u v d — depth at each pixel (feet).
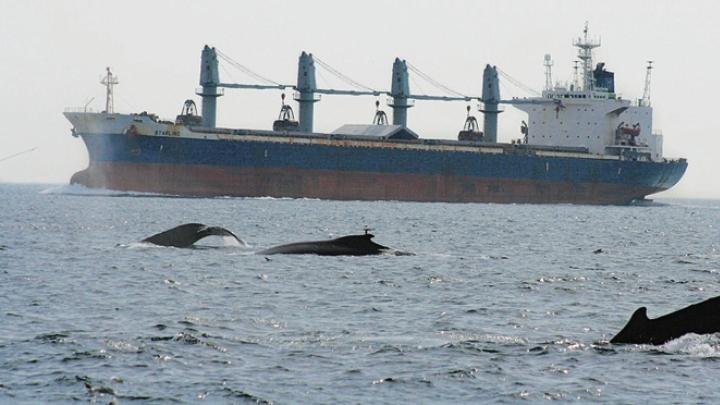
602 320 466.29
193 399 314.14
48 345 380.37
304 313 473.67
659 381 335.47
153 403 309.42
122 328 421.18
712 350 361.71
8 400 311.47
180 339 392.88
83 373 339.98
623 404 313.12
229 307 488.44
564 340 401.29
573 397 320.09
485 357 370.12
